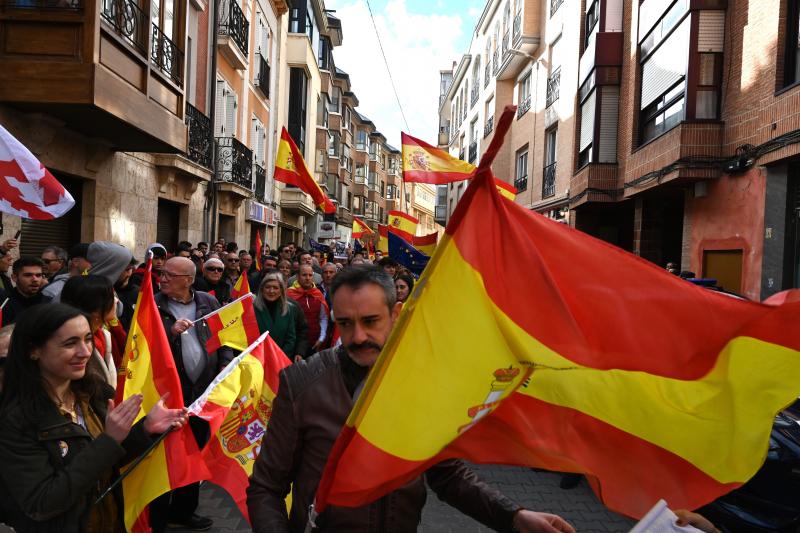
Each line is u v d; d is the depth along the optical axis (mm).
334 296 1794
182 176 12625
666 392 1752
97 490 2271
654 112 12562
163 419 2514
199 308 4426
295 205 25844
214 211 15078
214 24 14547
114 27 7832
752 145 9305
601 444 1790
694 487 1703
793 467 3475
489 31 28781
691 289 1663
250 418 3006
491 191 1564
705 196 10898
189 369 4137
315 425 1795
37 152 7684
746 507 3621
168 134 9492
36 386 2107
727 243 10055
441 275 1546
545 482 5223
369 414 1501
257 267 11211
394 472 1475
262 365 3148
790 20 8625
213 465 2863
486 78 29500
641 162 12484
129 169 10328
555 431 1807
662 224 13609
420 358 1516
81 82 7137
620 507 1725
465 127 36562
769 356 1628
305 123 28047
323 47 34406
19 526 2070
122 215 10117
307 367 1869
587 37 16344
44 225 8391
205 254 10773
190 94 13320
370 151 59312
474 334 1533
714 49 10531
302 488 1801
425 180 8516
